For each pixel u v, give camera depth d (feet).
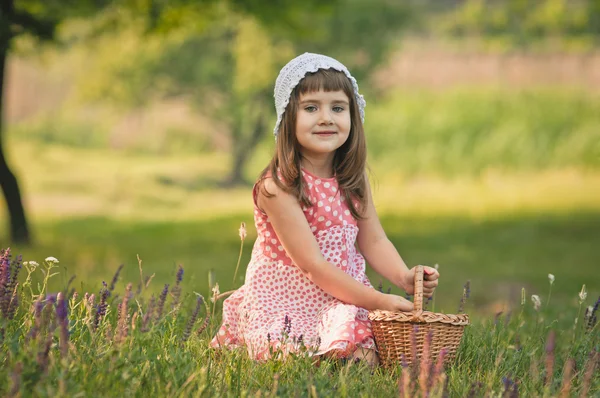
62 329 9.07
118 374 8.93
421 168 106.42
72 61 130.31
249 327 12.19
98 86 100.32
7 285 10.92
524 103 114.52
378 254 13.12
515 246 57.82
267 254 12.63
